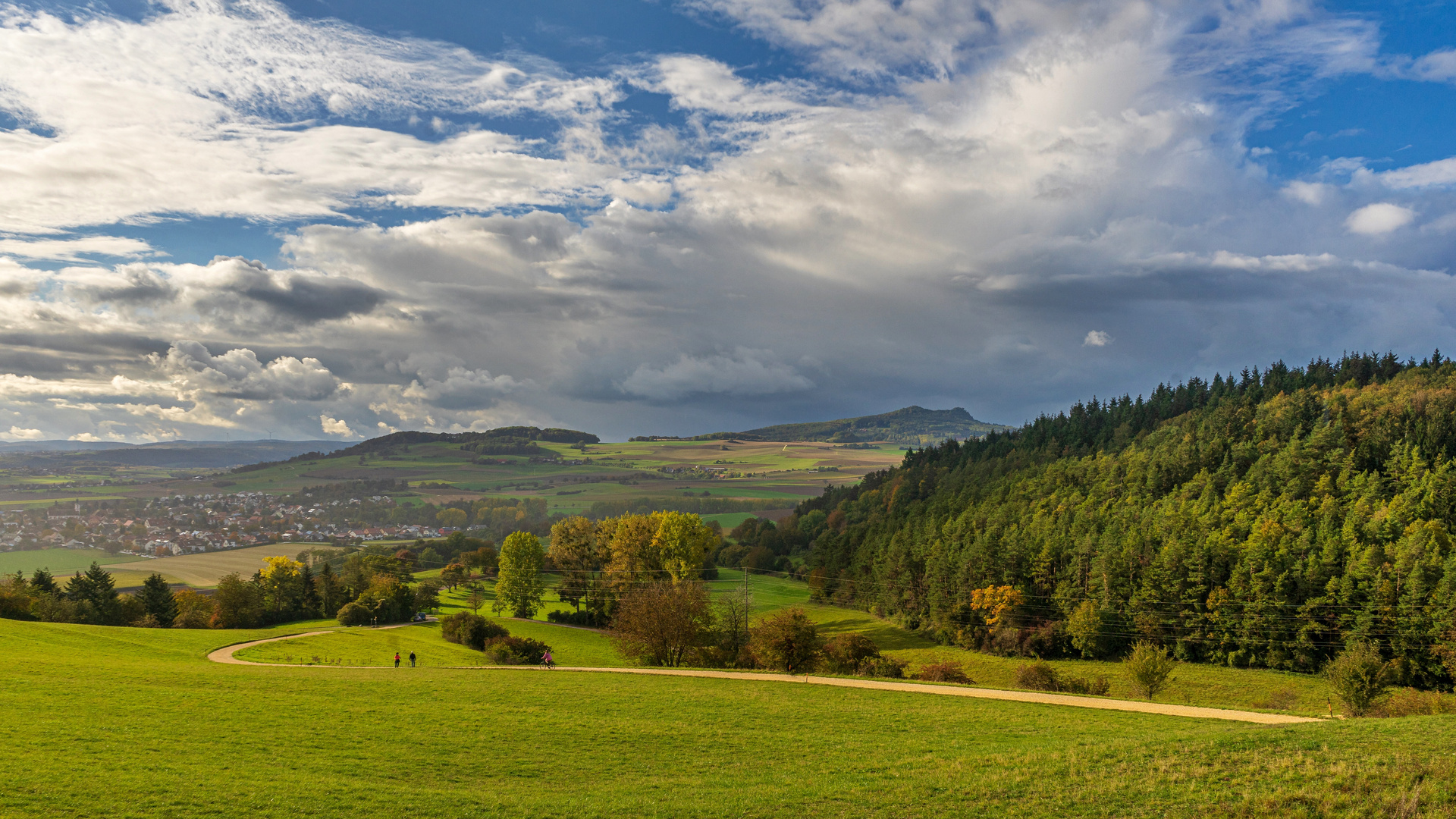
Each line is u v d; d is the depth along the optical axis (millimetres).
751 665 87750
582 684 61531
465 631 106000
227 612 127312
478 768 35656
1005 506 164625
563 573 138000
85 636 78562
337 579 151750
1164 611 108062
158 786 28797
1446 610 85188
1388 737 30188
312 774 32688
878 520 197125
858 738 43531
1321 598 97500
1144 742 33625
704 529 132000
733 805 29312
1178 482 154875
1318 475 132500
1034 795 28156
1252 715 52531
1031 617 119375
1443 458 127688
